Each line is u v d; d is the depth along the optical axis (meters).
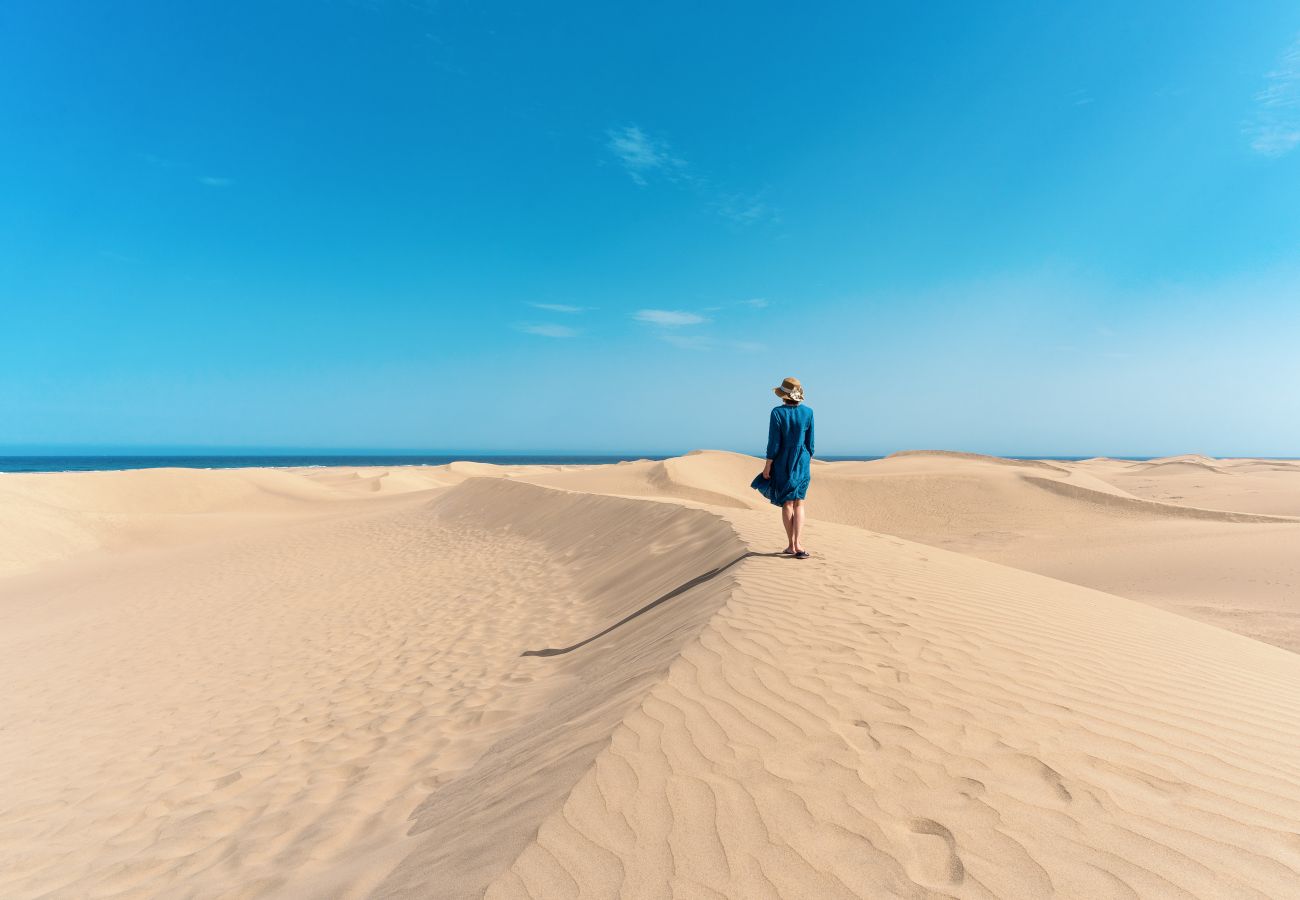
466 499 26.12
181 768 5.17
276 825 3.85
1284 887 2.05
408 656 7.61
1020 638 4.69
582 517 16.28
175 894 3.23
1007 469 41.34
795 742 3.03
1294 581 13.83
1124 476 62.66
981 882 2.06
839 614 5.09
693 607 6.00
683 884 2.11
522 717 4.90
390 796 3.96
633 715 3.36
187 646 9.75
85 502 33.66
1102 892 2.01
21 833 4.38
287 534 24.47
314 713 6.05
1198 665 4.69
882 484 37.25
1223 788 2.67
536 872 2.19
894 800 2.54
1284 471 59.44
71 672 8.99
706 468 41.75
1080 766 2.80
